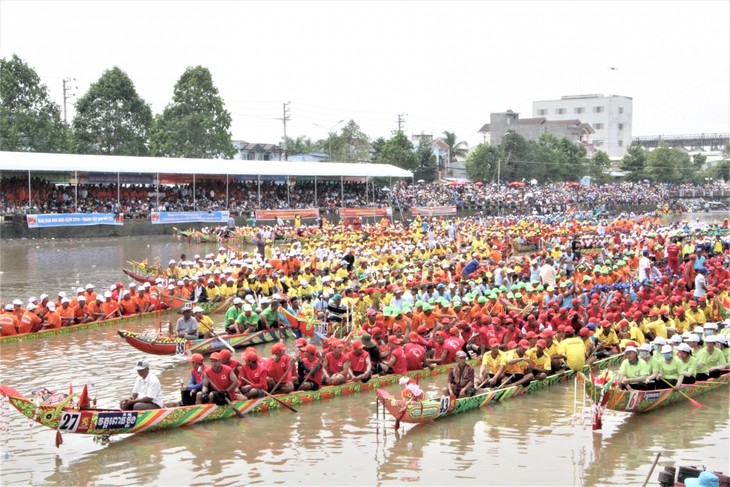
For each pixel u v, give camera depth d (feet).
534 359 75.56
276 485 52.24
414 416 63.10
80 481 52.80
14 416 66.39
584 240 197.16
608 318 88.33
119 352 90.58
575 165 447.42
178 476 53.67
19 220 210.59
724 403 71.82
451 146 478.59
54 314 99.25
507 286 119.24
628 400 65.26
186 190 265.75
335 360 73.92
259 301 101.81
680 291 107.45
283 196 288.10
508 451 58.90
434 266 137.08
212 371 65.31
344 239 181.27
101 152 297.12
